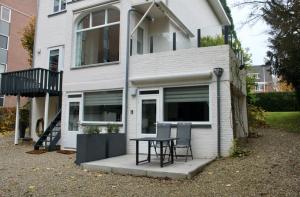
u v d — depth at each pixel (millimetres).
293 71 17469
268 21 10484
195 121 11258
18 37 31656
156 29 14445
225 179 7754
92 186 7566
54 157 12180
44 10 18672
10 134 21281
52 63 17812
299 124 17875
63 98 15070
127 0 13609
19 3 32031
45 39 18297
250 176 7758
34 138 18016
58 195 6820
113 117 13477
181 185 7520
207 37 15648
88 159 10266
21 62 31797
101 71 14031
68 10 15523
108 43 14164
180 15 15414
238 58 13609
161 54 12352
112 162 10023
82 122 14195
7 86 17062
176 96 11805
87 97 14453
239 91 13836
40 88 15227
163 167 8852
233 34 12586
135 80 12641
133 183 7836
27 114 18719
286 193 6387
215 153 10688
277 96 29016
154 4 12883
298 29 10555
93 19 14906
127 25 13445
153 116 12242
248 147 11250
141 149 12461
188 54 11727
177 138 10023
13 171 9430
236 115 13867
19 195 6840
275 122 19750
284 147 10859
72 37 15234
